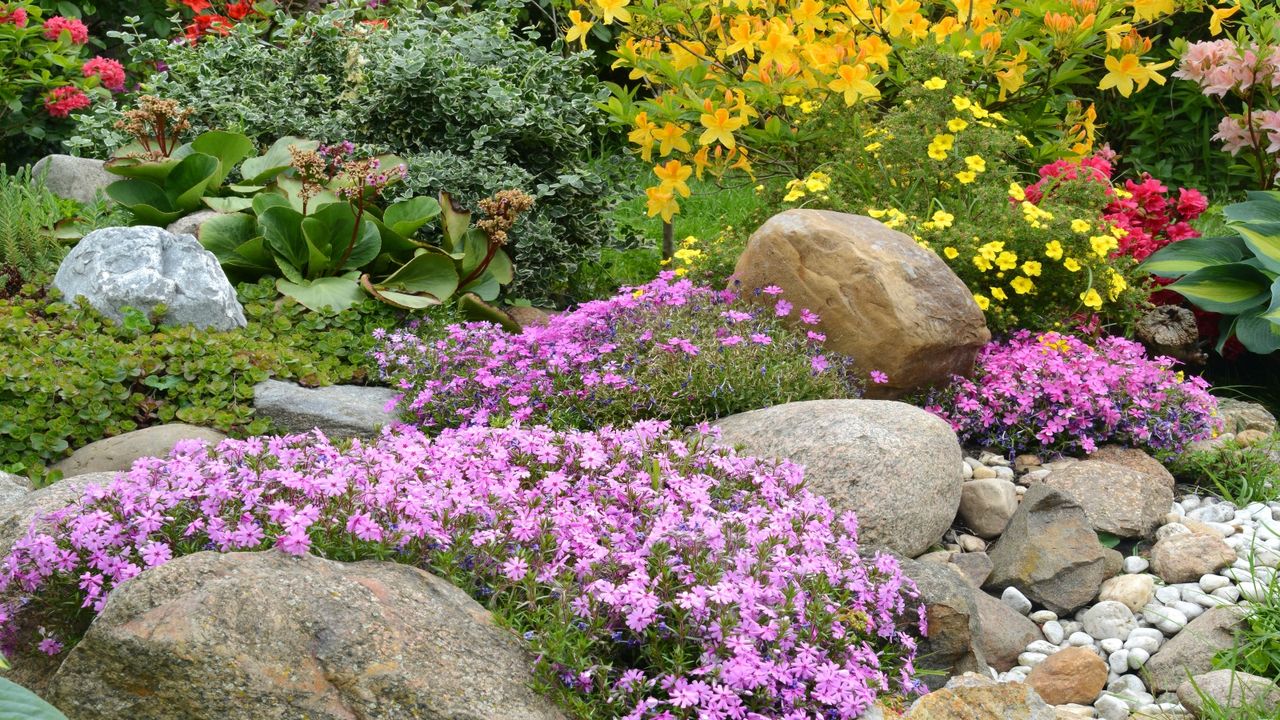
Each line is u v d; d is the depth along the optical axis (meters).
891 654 2.95
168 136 6.04
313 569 2.42
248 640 2.25
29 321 4.56
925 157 5.30
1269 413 5.09
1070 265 4.83
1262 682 2.92
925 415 3.86
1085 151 6.16
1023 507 3.75
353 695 2.25
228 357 4.51
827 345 4.53
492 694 2.32
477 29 6.54
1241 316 4.91
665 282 4.64
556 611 2.50
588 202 6.39
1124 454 4.38
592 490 2.99
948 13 6.98
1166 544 3.68
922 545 3.62
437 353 4.40
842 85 5.50
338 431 4.29
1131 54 5.92
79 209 5.96
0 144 8.02
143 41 7.31
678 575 2.61
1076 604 3.53
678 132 5.72
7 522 2.93
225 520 2.60
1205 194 8.63
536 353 4.36
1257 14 6.21
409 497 2.60
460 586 2.65
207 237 5.29
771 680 2.49
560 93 6.43
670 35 6.15
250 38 6.79
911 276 4.41
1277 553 3.66
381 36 6.66
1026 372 4.50
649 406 4.03
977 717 2.64
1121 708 3.01
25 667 2.68
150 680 2.22
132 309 4.62
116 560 2.56
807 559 2.78
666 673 2.49
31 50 7.73
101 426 4.15
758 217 5.75
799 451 3.67
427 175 5.82
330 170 5.95
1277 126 5.84
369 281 5.31
